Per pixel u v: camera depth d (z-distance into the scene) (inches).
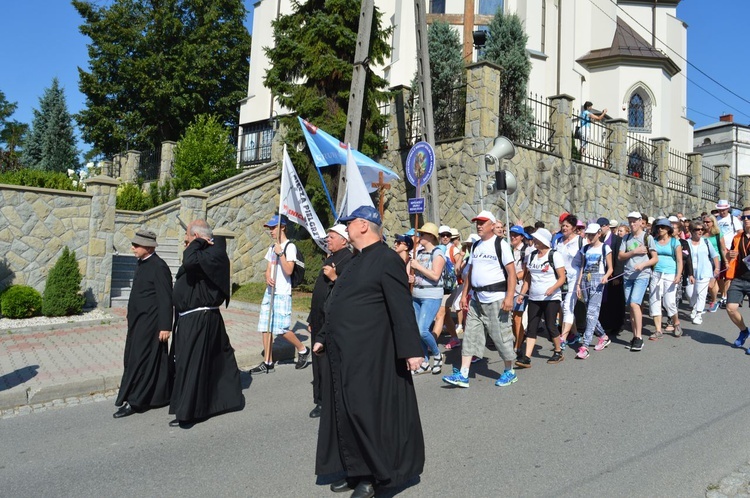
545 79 865.5
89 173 1018.1
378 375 151.1
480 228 267.1
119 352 335.3
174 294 229.5
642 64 999.0
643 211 732.0
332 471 155.6
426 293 289.1
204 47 1241.4
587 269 331.0
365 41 525.3
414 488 159.6
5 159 993.5
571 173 609.0
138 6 1270.9
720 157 1560.0
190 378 219.3
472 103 529.7
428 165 413.7
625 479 163.5
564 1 914.1
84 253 469.1
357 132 524.4
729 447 186.9
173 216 703.1
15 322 407.2
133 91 1258.0
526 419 218.4
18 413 240.1
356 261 161.5
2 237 435.5
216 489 162.7
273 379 295.4
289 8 1029.2
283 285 310.3
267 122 975.6
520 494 155.0
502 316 263.3
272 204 632.4
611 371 291.7
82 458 188.5
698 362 307.7
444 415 224.7
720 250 484.7
